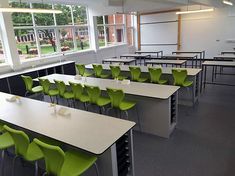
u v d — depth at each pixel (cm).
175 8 1045
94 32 911
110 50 1025
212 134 323
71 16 836
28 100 308
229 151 278
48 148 159
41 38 727
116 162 198
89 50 905
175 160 266
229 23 955
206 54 1049
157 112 317
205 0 738
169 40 1113
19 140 192
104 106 365
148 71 475
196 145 296
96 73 576
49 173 179
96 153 161
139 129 347
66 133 195
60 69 706
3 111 263
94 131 197
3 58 618
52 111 256
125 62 727
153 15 1120
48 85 429
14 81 562
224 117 380
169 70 475
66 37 827
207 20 1001
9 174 260
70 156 198
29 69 631
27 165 276
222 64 508
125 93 314
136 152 288
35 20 697
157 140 316
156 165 258
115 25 1072
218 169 244
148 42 1183
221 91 533
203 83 584
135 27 1203
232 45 977
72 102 475
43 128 207
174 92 315
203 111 412
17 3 637
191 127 349
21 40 661
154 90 323
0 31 596
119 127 204
